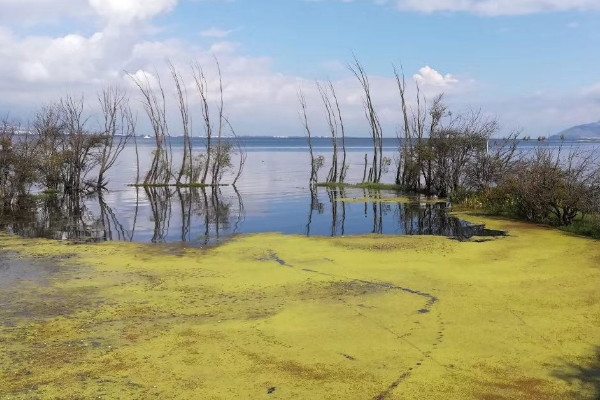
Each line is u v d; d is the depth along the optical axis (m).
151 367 5.98
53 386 5.52
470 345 6.55
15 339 6.83
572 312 7.72
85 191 30.28
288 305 8.25
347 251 12.31
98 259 11.66
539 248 12.13
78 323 7.45
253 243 13.52
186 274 10.27
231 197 27.03
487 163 22.20
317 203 23.86
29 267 10.87
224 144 48.69
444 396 5.29
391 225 16.80
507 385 5.51
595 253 11.48
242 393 5.37
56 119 45.62
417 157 27.75
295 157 79.81
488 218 17.64
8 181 23.92
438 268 10.48
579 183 14.95
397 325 7.28
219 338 6.85
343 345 6.59
